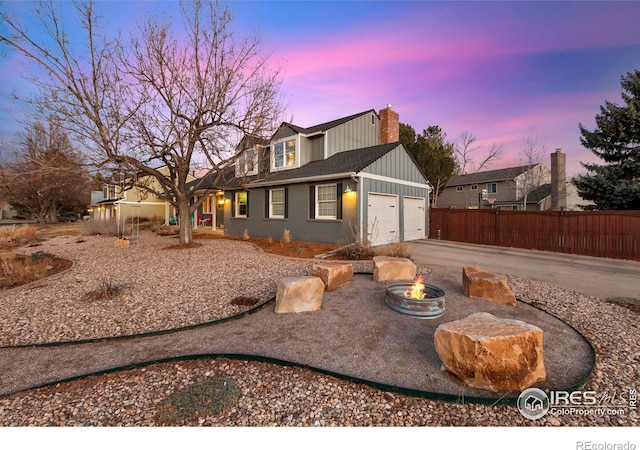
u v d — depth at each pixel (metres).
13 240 13.52
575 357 3.20
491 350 2.53
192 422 2.25
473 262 8.48
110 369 2.99
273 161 14.41
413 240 13.70
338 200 10.88
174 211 26.20
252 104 9.95
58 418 2.33
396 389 2.57
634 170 13.45
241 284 6.01
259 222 14.16
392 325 3.96
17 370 3.07
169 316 4.52
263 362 3.10
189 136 9.66
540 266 8.05
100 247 11.17
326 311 4.48
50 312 4.67
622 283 6.32
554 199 18.95
